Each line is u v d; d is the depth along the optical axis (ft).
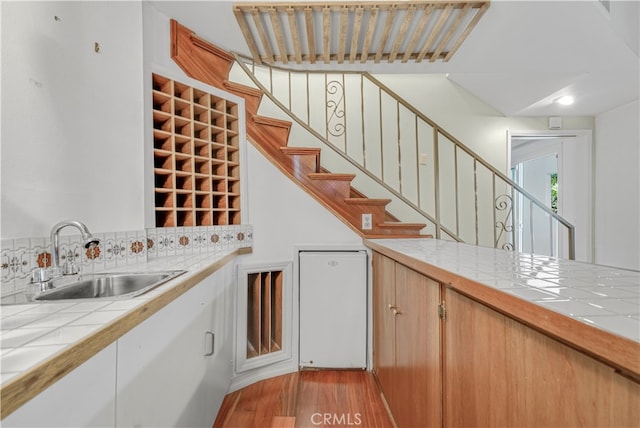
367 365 7.30
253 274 7.19
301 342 7.33
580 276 2.68
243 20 6.23
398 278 5.11
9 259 3.27
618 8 6.64
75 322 2.19
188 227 6.20
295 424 5.42
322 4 5.76
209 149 6.63
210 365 4.90
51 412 1.69
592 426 1.66
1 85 3.34
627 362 1.33
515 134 11.64
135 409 2.60
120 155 5.01
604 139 11.33
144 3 5.73
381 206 7.70
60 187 4.04
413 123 11.27
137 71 5.34
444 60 7.81
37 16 3.76
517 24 6.38
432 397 3.68
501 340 2.42
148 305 2.70
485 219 11.56
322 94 11.04
